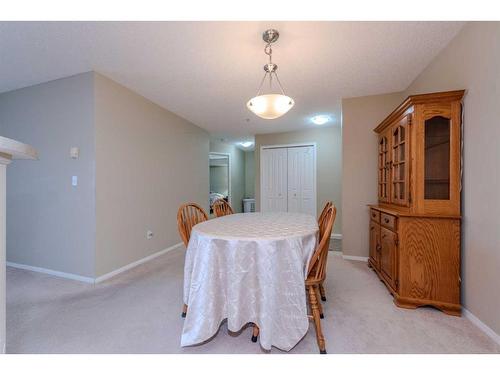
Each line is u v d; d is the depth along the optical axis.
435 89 2.14
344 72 2.42
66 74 2.42
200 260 1.42
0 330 0.87
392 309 1.83
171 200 3.67
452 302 1.76
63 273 2.51
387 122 2.42
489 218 1.50
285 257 1.37
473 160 1.65
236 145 6.72
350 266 2.83
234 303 1.35
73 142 2.44
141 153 3.04
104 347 1.41
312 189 4.90
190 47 1.98
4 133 2.81
